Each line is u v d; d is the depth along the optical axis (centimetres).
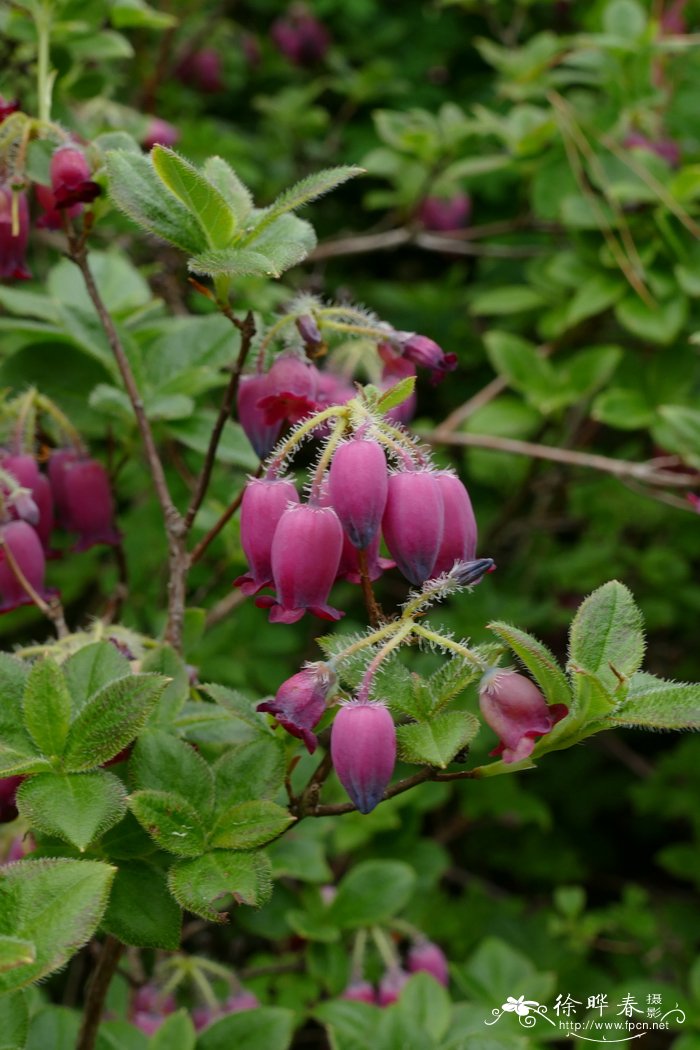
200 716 35
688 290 53
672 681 33
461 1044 38
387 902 44
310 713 32
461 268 85
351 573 34
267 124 89
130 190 34
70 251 38
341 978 44
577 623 33
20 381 44
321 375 37
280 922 45
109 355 43
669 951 70
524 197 67
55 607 38
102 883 31
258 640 59
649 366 57
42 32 45
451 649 32
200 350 43
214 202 34
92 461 42
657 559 72
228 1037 39
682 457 54
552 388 58
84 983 59
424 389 85
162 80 81
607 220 56
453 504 33
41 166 39
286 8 96
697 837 73
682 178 53
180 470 48
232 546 47
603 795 81
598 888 85
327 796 47
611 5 61
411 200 71
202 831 33
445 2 78
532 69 64
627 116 60
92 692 33
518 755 32
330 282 89
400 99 95
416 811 52
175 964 43
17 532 38
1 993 30
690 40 64
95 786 32
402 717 34
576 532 86
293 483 33
